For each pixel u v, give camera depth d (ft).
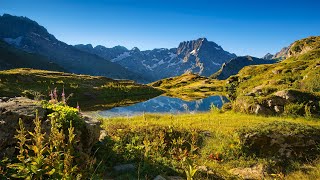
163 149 57.00
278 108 108.06
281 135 62.69
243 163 57.41
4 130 33.81
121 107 243.81
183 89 455.22
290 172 53.16
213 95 373.61
